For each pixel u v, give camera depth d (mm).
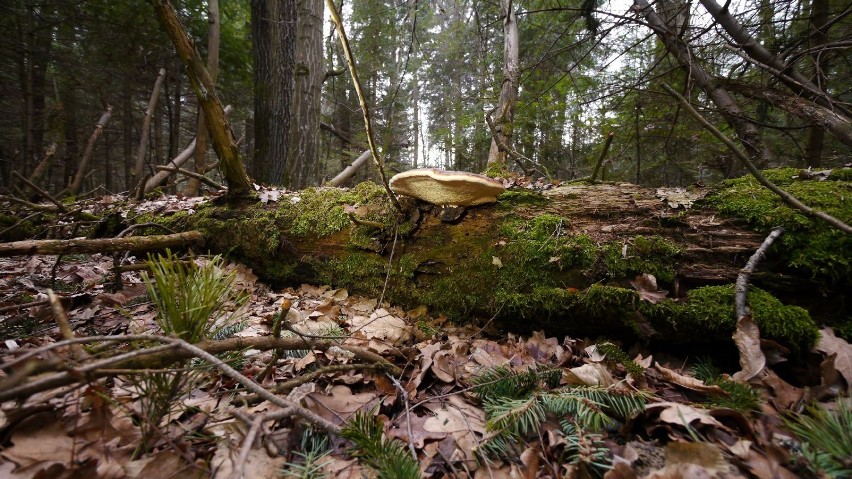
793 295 1780
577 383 1544
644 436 1314
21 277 3242
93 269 3564
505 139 6125
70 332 1027
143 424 1107
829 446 1040
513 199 2514
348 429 1136
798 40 3891
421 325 2400
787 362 1657
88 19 8508
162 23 2729
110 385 1501
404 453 1237
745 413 1290
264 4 7641
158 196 5449
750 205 1945
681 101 1725
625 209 2238
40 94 9758
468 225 2494
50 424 1112
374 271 2721
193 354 1098
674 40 4207
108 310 2584
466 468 1239
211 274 1322
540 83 7113
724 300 1786
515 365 1902
